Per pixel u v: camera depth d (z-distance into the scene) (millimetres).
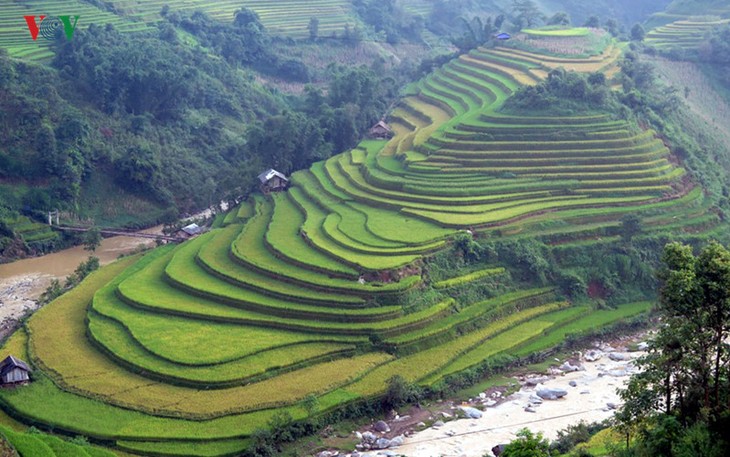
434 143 105250
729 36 147000
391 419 62938
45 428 57812
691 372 46281
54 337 70938
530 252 85188
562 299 84125
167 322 72000
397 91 146875
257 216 98812
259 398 61062
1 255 99750
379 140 122125
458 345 72375
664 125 110312
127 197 115562
